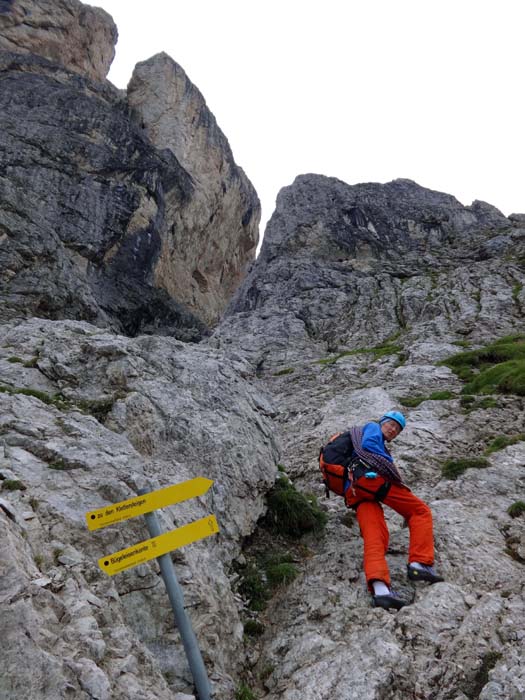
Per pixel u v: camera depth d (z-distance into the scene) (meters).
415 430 8.41
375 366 14.42
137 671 3.17
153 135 36.16
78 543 3.82
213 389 6.55
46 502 3.95
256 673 4.17
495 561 4.95
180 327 28.45
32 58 32.88
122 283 26.98
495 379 10.73
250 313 23.69
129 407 5.69
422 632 4.09
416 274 26.48
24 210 17.17
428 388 11.41
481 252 27.78
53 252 16.56
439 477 6.91
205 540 4.86
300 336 20.86
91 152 28.66
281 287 25.92
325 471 4.82
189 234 34.56
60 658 2.87
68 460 4.39
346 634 4.26
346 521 6.07
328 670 3.88
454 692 3.67
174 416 5.81
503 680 3.61
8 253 15.60
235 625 4.29
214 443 5.71
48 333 6.80
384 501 4.71
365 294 24.08
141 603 3.78
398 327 20.48
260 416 6.83
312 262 27.62
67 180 27.31
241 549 5.50
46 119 28.97
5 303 14.24
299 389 13.47
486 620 4.15
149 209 29.41
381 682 3.66
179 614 3.53
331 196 31.92
